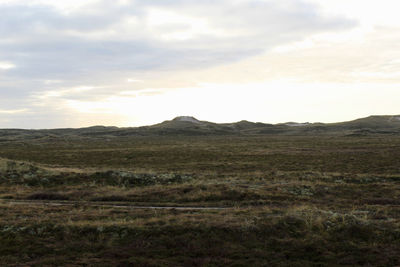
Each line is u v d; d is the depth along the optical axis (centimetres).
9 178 2789
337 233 1365
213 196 2223
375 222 1463
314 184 2575
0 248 1241
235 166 4506
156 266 1131
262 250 1250
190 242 1304
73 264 1130
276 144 9631
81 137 17625
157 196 2267
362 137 13962
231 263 1160
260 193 2264
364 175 2997
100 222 1491
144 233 1362
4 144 11012
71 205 1964
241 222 1461
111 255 1209
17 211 1702
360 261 1166
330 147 7856
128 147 9231
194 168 4378
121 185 2712
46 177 2852
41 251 1230
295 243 1295
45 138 14788
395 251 1221
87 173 2972
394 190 2406
